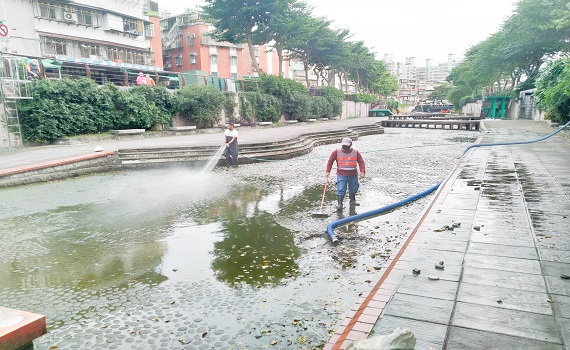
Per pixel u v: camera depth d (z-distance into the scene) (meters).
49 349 3.36
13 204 8.61
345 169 7.88
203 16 34.38
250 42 34.31
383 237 6.14
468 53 52.16
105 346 3.40
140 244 6.06
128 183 11.01
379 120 42.94
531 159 12.20
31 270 5.12
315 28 37.81
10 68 16.16
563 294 3.36
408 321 2.99
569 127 21.03
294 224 6.95
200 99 24.61
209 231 6.66
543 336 2.73
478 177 9.38
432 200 7.14
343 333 2.98
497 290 3.46
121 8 34.94
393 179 11.05
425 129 36.38
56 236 6.49
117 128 20.42
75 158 12.17
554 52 33.84
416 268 3.99
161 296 4.33
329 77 54.78
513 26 32.66
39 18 28.45
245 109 28.64
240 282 4.64
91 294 4.42
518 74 44.72
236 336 3.51
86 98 18.61
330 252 5.53
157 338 3.51
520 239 4.84
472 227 5.40
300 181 11.16
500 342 2.67
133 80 25.45
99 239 6.32
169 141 17.88
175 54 49.94
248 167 13.81
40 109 16.77
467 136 27.28
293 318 3.79
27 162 11.77
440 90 107.62
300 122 35.84
